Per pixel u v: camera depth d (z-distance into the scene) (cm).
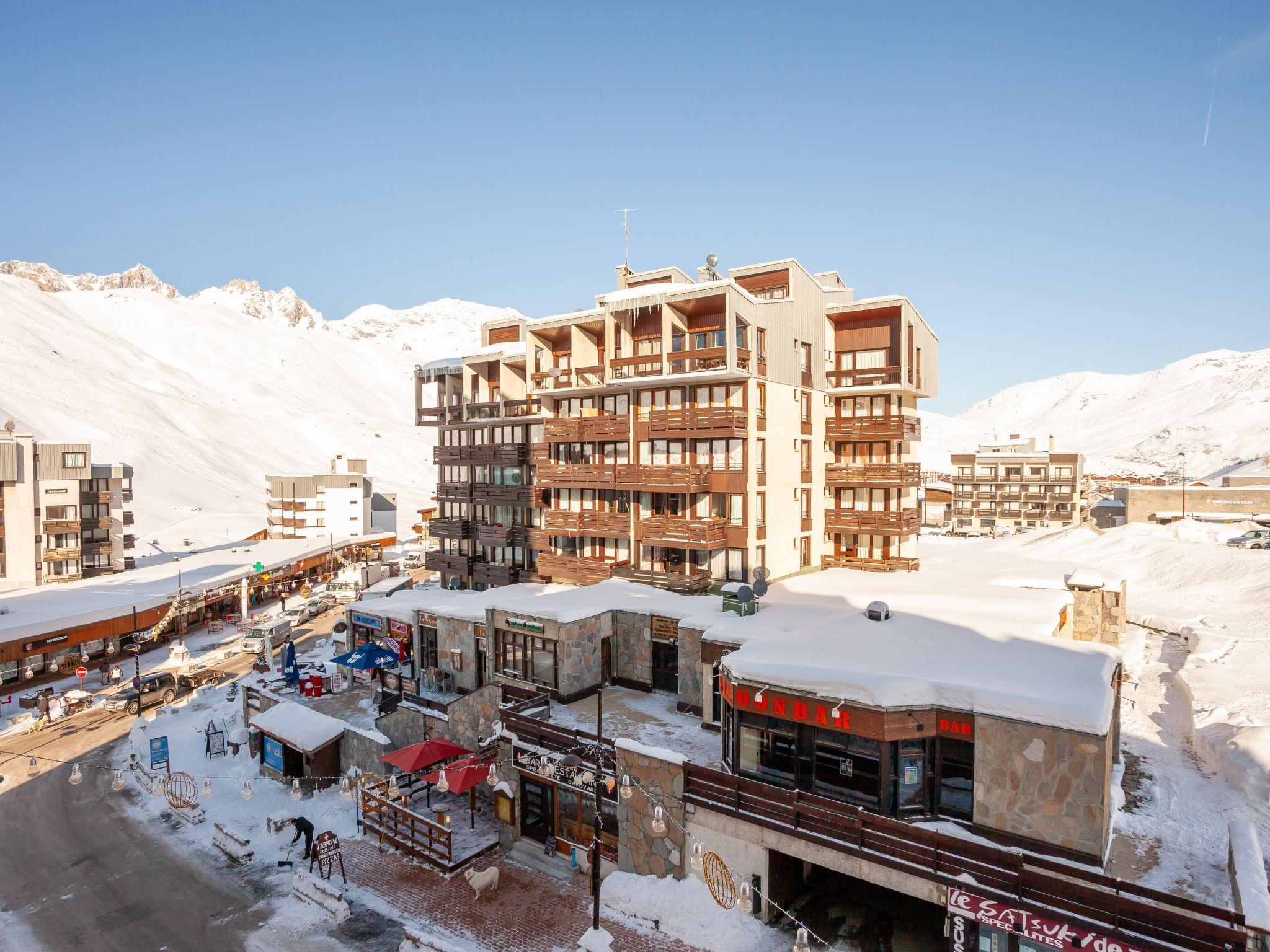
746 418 3419
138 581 6353
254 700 3531
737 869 1966
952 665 1991
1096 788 1628
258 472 18412
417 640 3700
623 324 3775
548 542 4175
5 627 4428
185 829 2666
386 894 2203
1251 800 2050
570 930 1986
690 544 3422
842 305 4138
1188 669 3172
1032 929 1502
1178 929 1364
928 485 13600
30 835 2627
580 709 2841
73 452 6500
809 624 2550
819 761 1967
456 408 4859
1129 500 9331
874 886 2098
